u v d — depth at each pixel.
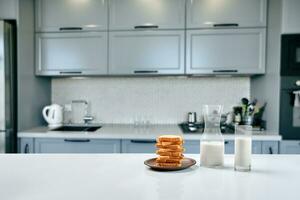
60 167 1.18
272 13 2.45
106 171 1.12
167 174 1.08
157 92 3.00
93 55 2.64
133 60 2.62
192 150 2.34
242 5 2.51
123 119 3.04
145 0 2.58
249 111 2.64
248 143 1.13
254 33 2.52
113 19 2.61
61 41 2.67
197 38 2.56
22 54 2.50
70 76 2.88
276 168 1.17
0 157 1.36
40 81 2.86
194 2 2.54
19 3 2.43
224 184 0.96
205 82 2.96
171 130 2.55
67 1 2.64
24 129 2.56
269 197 0.84
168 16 2.57
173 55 2.59
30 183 0.98
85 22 2.64
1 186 0.95
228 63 2.54
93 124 2.99
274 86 2.40
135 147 2.39
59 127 2.79
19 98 2.46
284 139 2.35
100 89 3.05
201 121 2.95
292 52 2.32
